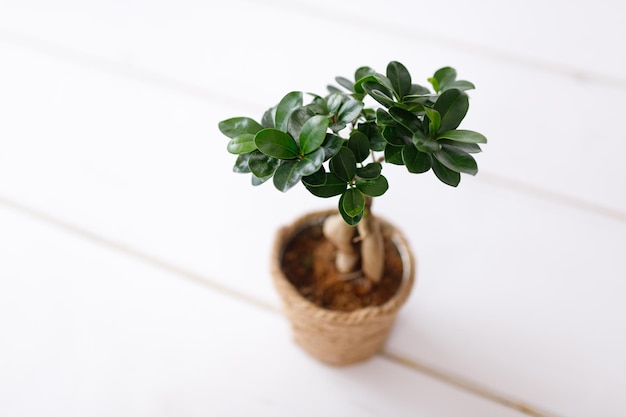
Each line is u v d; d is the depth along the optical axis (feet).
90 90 3.11
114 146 2.94
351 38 3.22
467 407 2.36
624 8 3.25
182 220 2.75
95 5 3.40
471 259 2.63
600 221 2.70
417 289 2.57
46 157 2.91
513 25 3.21
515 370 2.41
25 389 2.37
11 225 2.73
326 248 2.34
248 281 2.62
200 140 2.97
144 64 3.18
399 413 2.35
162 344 2.47
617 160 2.83
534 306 2.53
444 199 2.78
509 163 2.83
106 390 2.38
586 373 2.40
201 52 3.21
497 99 2.99
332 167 1.83
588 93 3.00
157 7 3.39
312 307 2.18
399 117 1.78
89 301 2.56
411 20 3.26
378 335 2.31
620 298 2.54
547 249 2.64
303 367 2.44
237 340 2.49
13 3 3.42
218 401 2.37
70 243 2.69
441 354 2.45
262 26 3.29
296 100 1.88
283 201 2.81
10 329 2.49
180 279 2.62
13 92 3.10
